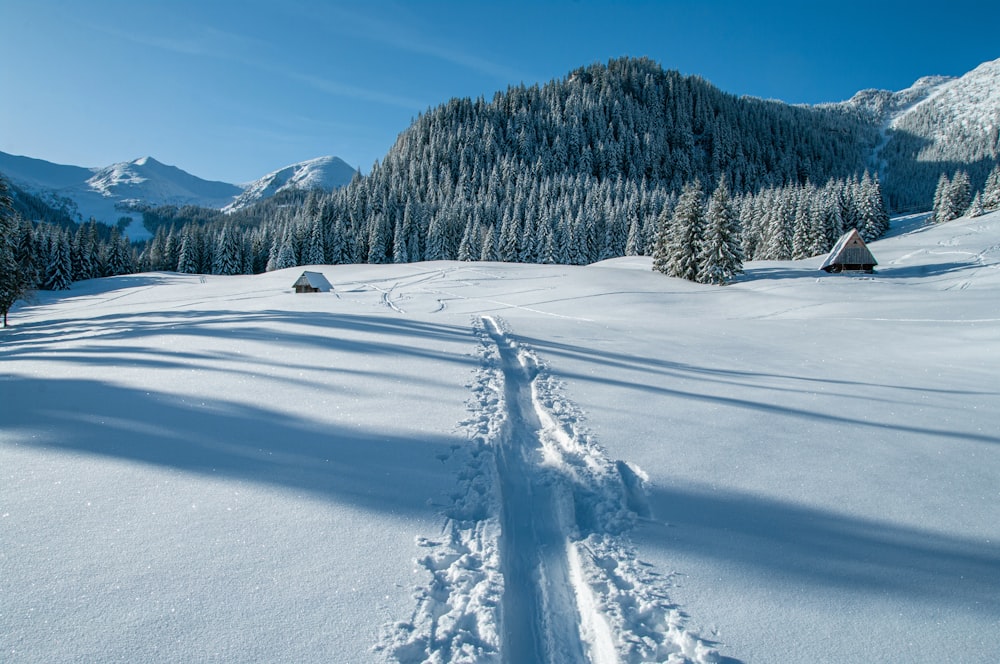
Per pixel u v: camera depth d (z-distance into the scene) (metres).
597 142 144.12
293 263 78.56
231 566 3.26
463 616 3.01
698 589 3.38
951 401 8.44
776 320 22.09
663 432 6.30
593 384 8.50
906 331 18.20
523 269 53.97
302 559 3.39
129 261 82.44
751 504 4.56
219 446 5.18
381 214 84.62
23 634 2.61
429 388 7.70
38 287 58.94
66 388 7.04
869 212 68.31
